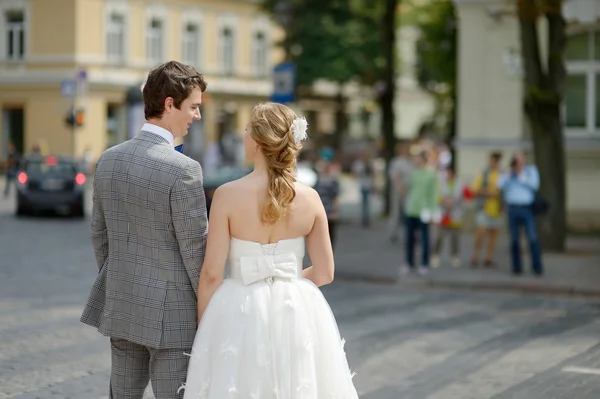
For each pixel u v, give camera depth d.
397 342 11.81
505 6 26.23
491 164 19.97
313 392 5.15
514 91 26.94
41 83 56.19
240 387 5.09
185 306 5.28
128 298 5.27
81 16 55.56
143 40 59.50
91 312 5.54
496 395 9.08
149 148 5.30
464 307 15.04
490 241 20.09
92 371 9.84
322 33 58.53
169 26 61.34
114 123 57.91
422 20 46.34
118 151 5.35
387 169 35.38
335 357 5.31
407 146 25.34
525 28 21.77
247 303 5.13
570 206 27.09
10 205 37.06
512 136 27.05
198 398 5.14
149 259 5.27
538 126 22.05
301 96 65.31
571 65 27.09
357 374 9.95
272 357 5.11
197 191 5.25
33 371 9.79
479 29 27.14
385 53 35.38
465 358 10.88
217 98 64.62
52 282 16.73
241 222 5.16
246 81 67.62
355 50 59.53
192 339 5.29
